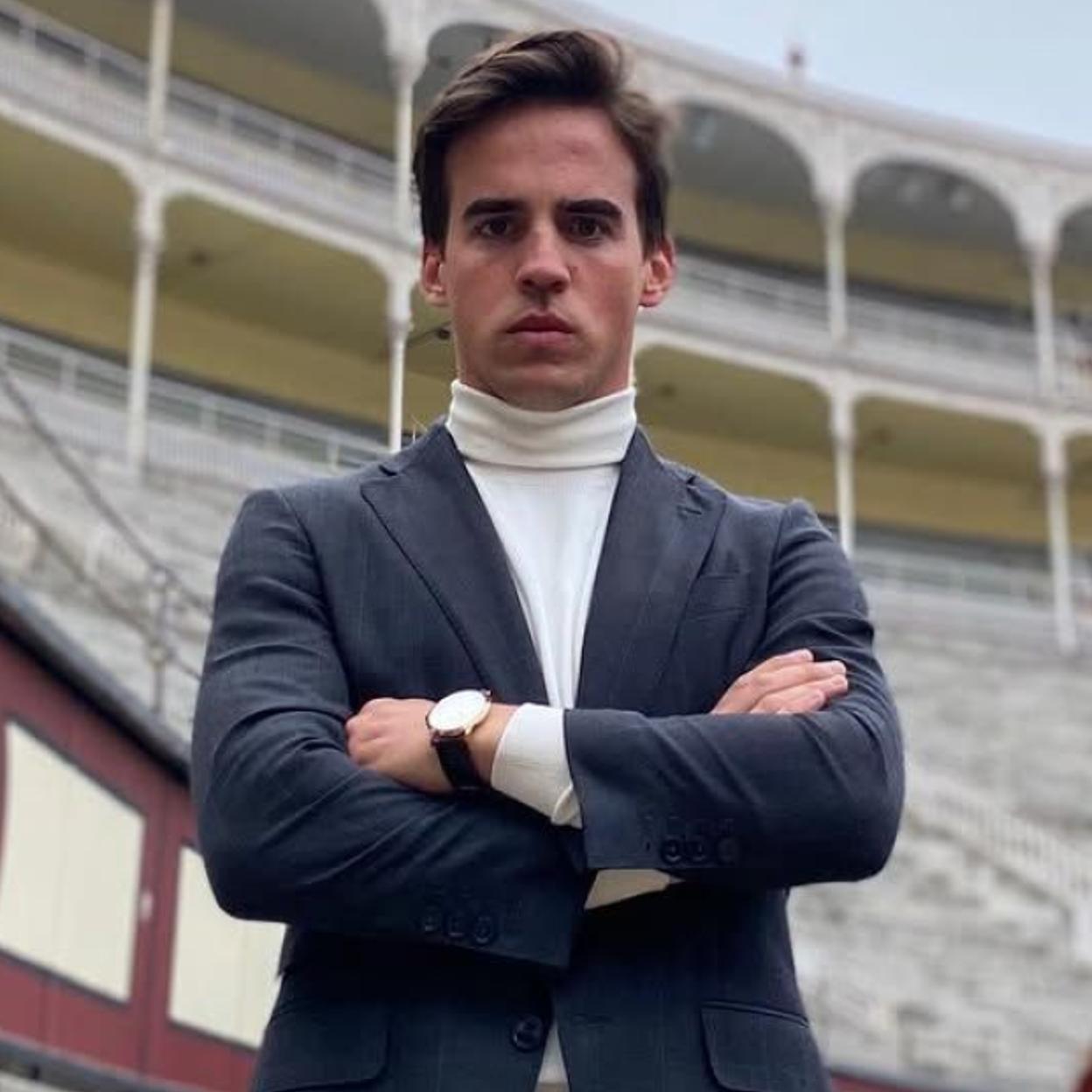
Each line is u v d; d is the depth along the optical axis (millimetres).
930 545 39406
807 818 2605
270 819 2615
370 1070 2564
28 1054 9844
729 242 40531
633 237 3018
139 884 11141
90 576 16672
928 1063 20281
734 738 2629
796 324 37094
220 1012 10805
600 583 2865
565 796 2596
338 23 26734
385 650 2824
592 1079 2539
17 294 27578
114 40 29344
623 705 2775
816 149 38656
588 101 3006
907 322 39062
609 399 3014
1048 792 31281
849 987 20641
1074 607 38250
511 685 2787
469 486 2969
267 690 2758
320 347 27906
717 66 37844
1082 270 43000
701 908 2693
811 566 2959
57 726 10422
